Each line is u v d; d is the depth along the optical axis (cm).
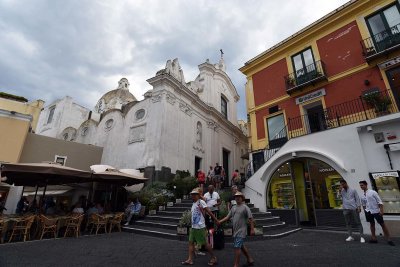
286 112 1373
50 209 1034
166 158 1591
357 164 900
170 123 1697
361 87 1118
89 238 836
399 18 1075
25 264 502
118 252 617
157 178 1485
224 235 745
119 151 1777
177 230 822
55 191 1562
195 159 1930
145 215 1173
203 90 2252
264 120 1464
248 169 1401
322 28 1317
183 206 1196
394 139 848
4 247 662
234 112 2738
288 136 1323
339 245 663
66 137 2328
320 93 1246
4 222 750
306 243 706
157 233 857
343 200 755
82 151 1753
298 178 1103
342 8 1233
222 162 2253
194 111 2011
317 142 1022
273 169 1149
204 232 512
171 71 1848
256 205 1169
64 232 944
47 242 754
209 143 2109
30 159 1481
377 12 1147
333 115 1172
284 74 1439
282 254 579
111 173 1055
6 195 1276
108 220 1003
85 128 2161
